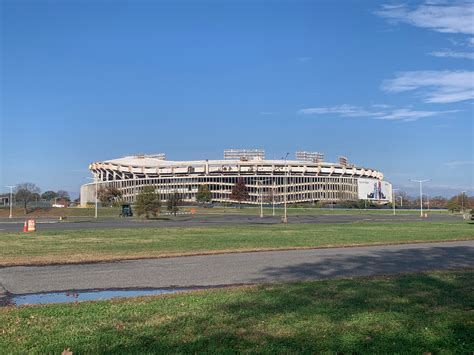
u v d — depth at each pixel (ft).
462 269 51.80
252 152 649.20
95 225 178.70
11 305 35.06
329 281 42.42
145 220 237.45
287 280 46.01
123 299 34.65
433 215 338.95
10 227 170.60
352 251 75.77
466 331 24.79
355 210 444.55
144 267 57.00
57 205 490.90
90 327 25.94
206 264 59.57
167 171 650.02
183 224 184.03
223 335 23.99
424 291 36.60
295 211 419.95
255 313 28.81
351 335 23.91
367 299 33.27
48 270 54.85
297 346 22.25
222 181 638.94
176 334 24.32
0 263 60.75
